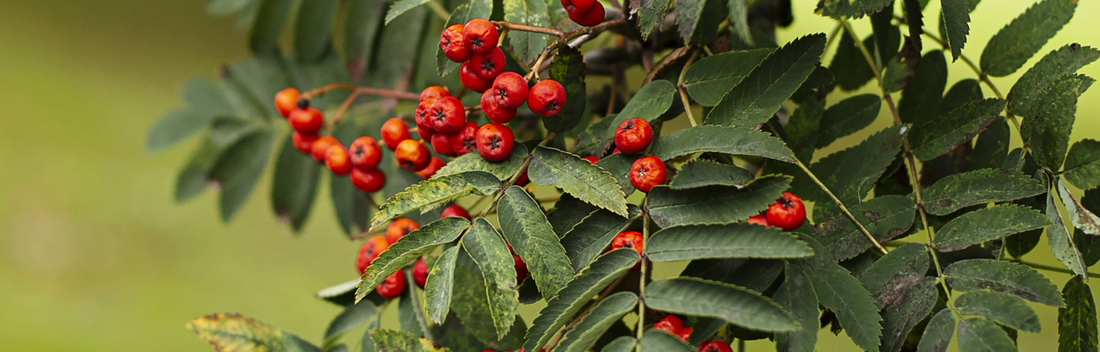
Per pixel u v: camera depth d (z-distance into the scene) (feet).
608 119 1.63
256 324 1.69
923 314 1.50
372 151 1.83
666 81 1.62
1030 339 3.06
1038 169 1.56
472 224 1.53
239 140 2.40
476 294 1.65
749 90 1.55
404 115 1.89
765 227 1.43
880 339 1.50
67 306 4.91
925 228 1.54
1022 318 1.45
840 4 1.57
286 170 2.31
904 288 1.51
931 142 1.60
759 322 1.40
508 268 1.50
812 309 1.49
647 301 1.45
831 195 1.52
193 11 6.91
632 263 1.47
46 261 5.20
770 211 1.51
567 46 1.57
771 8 1.88
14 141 5.90
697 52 1.66
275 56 2.33
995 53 1.70
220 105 2.46
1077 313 1.55
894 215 1.56
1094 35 3.58
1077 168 1.54
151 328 4.74
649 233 1.52
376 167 1.86
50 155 5.88
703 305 1.43
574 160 1.54
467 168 1.57
